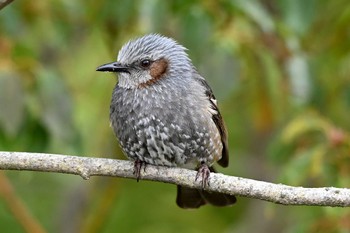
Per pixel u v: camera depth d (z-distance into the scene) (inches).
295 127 543.5
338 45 589.0
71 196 693.9
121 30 583.2
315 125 541.3
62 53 669.9
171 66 494.3
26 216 590.9
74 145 514.0
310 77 549.0
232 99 672.4
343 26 577.9
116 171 444.8
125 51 497.4
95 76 668.7
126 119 488.4
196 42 517.0
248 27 539.5
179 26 535.2
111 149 684.1
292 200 420.5
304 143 565.3
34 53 538.3
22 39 550.0
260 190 425.7
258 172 730.2
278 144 569.3
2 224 681.6
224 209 718.5
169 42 500.1
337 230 535.2
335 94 601.3
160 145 486.3
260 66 559.5
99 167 441.7
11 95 495.2
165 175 454.6
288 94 573.0
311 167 521.0
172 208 707.4
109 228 696.4
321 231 535.2
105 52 669.9
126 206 709.3
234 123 728.3
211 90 509.0
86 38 672.4
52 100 509.4
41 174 696.4
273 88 566.3
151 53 494.0
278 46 549.0
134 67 492.1
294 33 544.4
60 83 512.4
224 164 527.5
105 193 652.7
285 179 522.3
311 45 593.3
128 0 547.5
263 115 595.5
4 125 506.3
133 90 489.1
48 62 664.4
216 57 515.5
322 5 606.9
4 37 542.0
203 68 515.2
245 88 630.5
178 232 697.6
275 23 541.0
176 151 488.1
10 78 495.5
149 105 484.4
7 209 652.7
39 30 615.5
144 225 699.4
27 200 707.4
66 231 687.1
